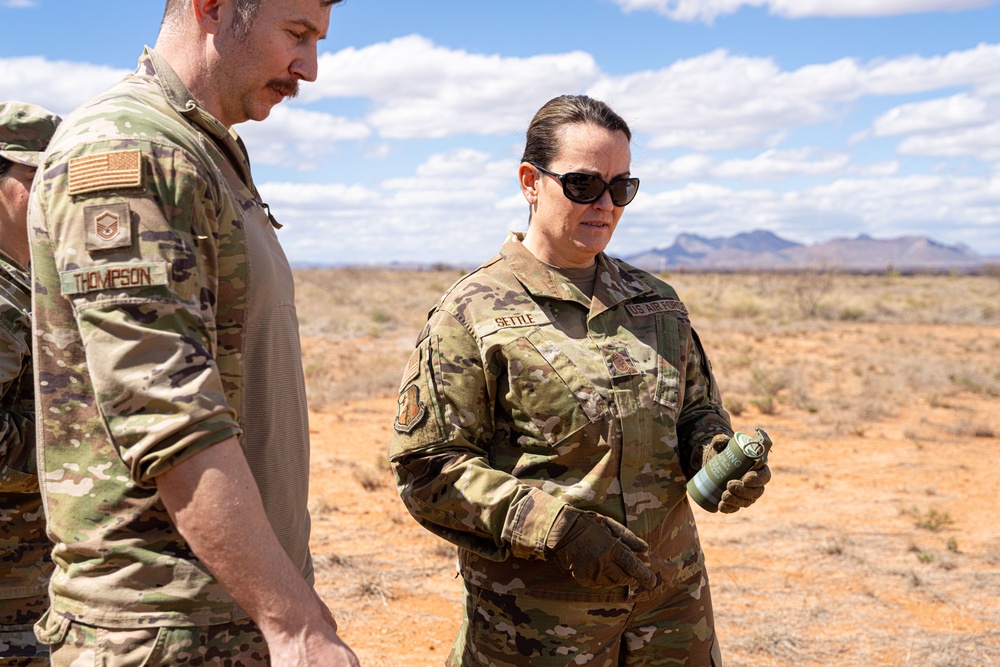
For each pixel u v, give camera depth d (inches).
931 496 293.6
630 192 87.0
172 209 57.2
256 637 61.6
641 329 89.0
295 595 54.4
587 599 81.4
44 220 58.2
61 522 59.8
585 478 82.6
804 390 498.3
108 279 54.4
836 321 1112.2
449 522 81.9
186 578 58.9
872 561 225.0
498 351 83.4
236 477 54.2
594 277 89.8
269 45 66.1
